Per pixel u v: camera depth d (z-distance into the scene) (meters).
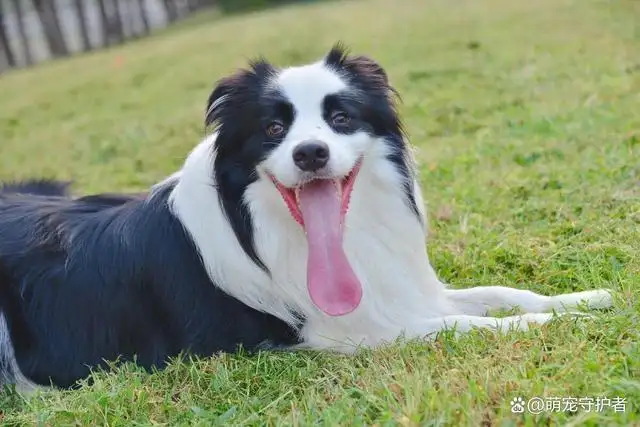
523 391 1.15
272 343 1.34
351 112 1.28
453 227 1.62
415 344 1.29
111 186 2.16
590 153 1.82
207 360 1.32
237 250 1.31
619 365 1.19
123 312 1.34
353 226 1.31
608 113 2.04
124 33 7.65
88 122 3.19
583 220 1.56
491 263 1.49
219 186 1.31
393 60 3.24
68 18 7.79
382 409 1.16
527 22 3.53
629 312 1.28
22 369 1.35
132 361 1.35
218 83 1.31
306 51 3.81
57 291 1.35
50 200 1.44
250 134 1.29
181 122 2.84
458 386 1.18
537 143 1.94
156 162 2.35
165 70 4.08
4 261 1.36
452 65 3.00
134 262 1.34
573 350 1.22
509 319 1.31
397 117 1.32
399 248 1.33
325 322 1.33
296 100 1.27
